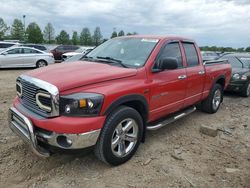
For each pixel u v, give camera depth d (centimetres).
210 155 433
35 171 361
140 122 399
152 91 415
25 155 400
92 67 395
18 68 1680
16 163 378
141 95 392
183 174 370
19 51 1612
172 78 462
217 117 650
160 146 455
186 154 431
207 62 605
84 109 324
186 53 527
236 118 652
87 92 331
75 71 372
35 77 357
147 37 482
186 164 398
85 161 391
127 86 371
